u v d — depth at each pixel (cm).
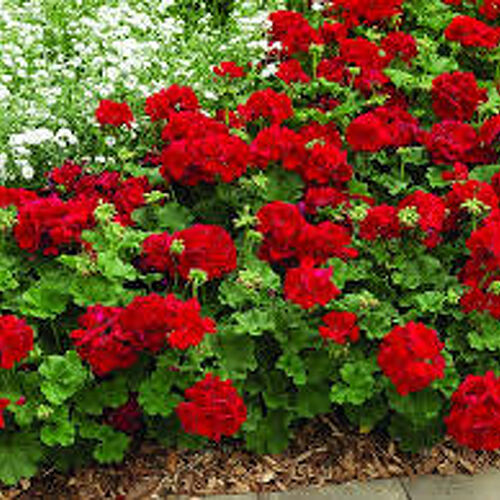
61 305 194
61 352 198
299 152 214
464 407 184
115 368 191
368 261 207
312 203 208
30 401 187
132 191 209
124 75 243
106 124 225
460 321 199
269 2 280
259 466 194
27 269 199
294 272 189
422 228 201
